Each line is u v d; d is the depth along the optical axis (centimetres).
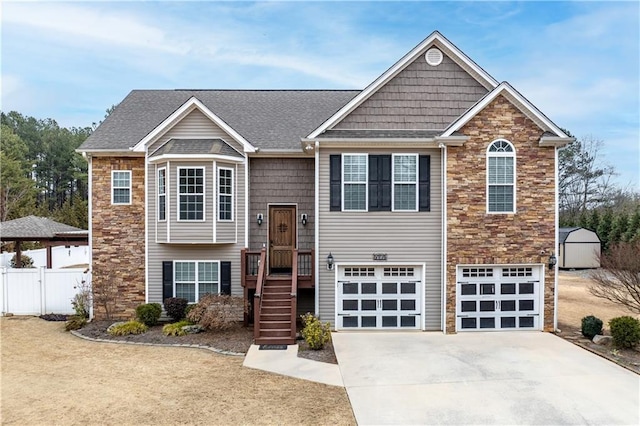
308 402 850
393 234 1427
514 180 1400
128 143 1569
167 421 762
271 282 1452
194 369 1042
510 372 1027
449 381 970
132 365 1072
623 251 1374
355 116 1487
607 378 988
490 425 763
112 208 1555
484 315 1412
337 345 1257
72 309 1650
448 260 1396
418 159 1427
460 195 1395
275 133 1650
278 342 1262
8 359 1123
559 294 2058
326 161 1429
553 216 1408
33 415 786
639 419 789
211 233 1464
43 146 6412
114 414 790
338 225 1430
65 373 1012
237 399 861
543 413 811
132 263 1551
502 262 1397
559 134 1390
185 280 1528
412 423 766
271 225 1591
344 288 1441
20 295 1653
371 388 927
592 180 5403
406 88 1495
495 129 1395
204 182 1459
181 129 1541
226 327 1383
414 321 1444
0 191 3916
